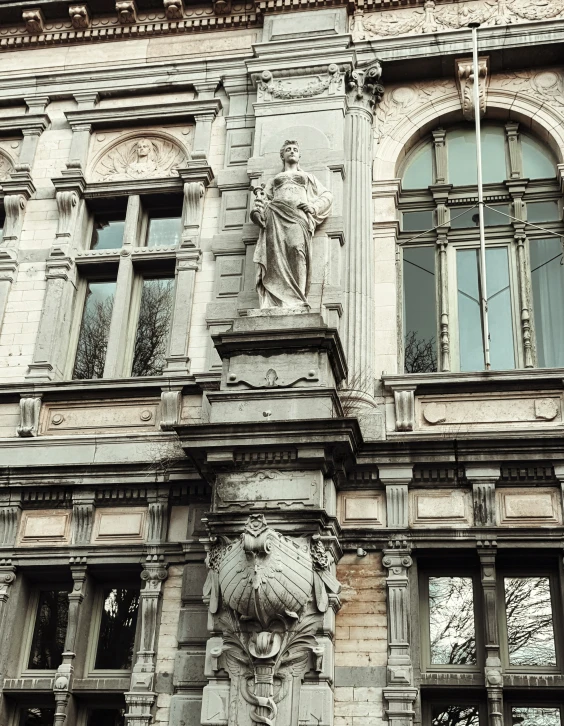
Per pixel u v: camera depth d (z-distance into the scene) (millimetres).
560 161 15422
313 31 16531
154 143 16703
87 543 13266
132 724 11922
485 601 12047
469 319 14828
